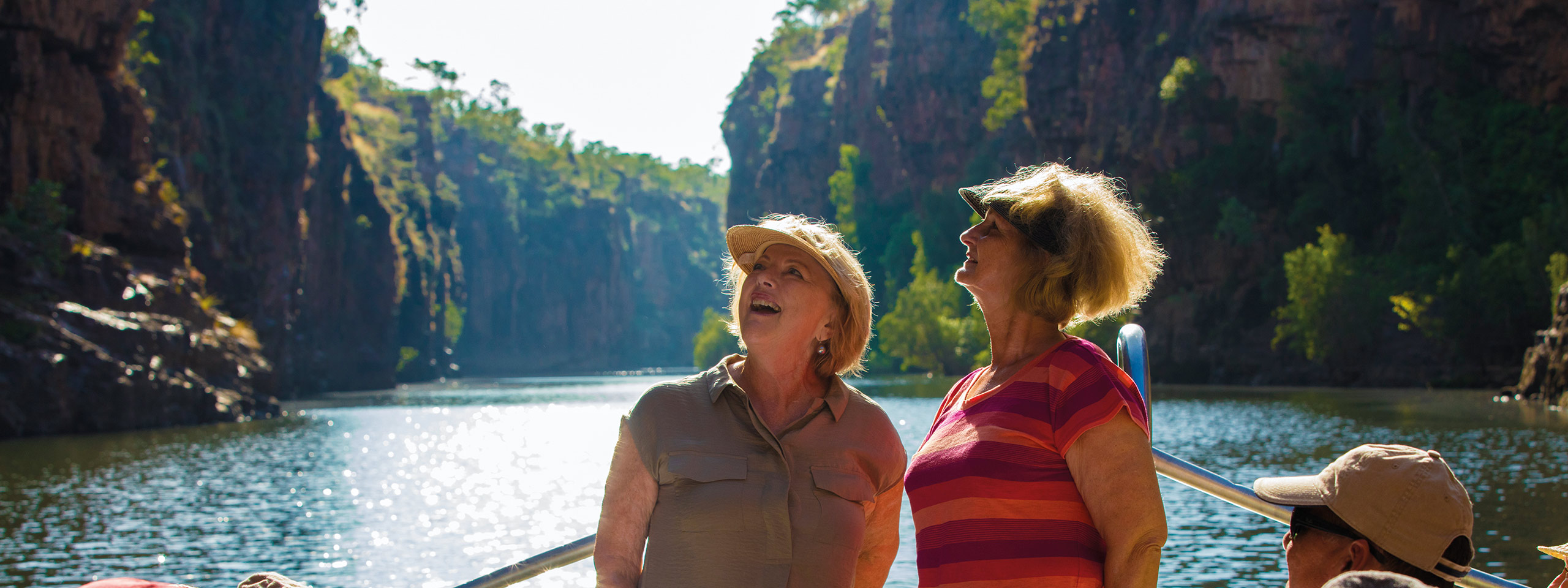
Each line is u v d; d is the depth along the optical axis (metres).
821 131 151.62
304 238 95.75
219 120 80.50
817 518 2.68
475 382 147.75
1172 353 75.94
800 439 2.76
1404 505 2.35
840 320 2.88
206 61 83.06
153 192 57.47
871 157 133.62
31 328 41.56
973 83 118.38
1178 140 79.06
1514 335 59.03
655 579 2.64
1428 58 73.50
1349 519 2.41
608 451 36.84
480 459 34.06
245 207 83.94
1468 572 2.67
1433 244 67.44
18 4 49.28
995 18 111.88
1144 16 87.69
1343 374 65.25
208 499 23.97
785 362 2.83
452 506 23.00
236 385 54.62
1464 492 2.40
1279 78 76.75
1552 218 58.72
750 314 2.83
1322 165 73.75
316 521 20.75
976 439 2.63
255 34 89.38
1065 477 2.56
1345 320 63.53
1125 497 2.47
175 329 49.62
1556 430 31.86
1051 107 93.50
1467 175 68.81
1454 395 53.19
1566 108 68.25
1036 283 2.70
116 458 32.88
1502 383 57.75
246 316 75.56
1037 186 2.75
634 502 2.76
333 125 109.38
